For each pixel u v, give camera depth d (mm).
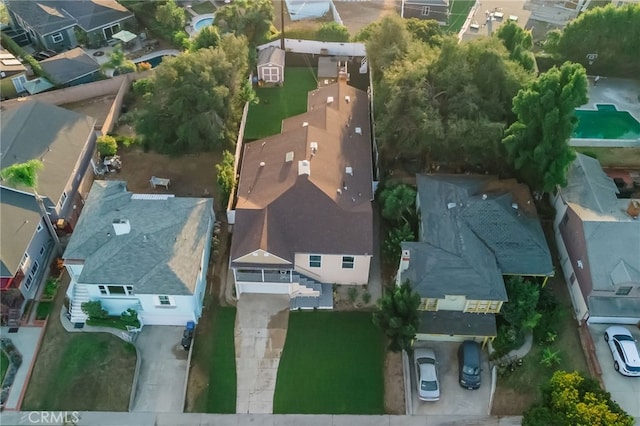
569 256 43781
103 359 39656
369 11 81375
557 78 42781
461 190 45750
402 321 37781
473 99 47250
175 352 40531
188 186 51531
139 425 37125
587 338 40438
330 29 66750
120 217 43062
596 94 59938
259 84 62562
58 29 70438
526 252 42000
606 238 40938
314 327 41906
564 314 41469
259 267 41031
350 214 42625
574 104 42312
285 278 42531
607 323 41250
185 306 40281
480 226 43094
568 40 59906
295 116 53406
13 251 41406
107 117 57000
